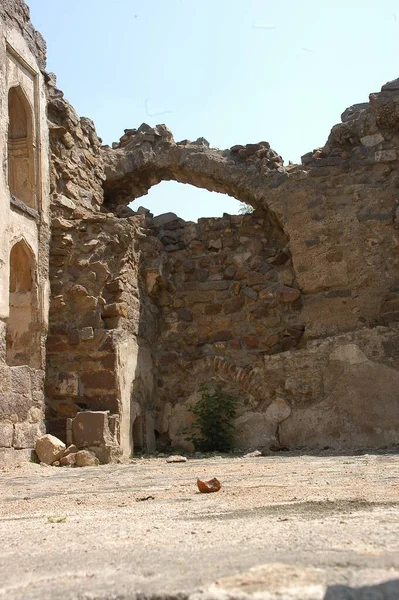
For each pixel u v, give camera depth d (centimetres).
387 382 1227
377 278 1359
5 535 434
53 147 1336
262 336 1395
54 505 586
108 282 1238
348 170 1413
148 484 721
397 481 612
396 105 1402
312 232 1397
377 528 368
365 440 1225
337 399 1252
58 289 1239
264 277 1427
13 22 1205
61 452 1043
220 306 1430
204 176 1508
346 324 1354
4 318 1078
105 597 259
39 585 287
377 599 228
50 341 1209
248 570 274
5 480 828
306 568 272
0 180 1106
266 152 1482
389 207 1385
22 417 1034
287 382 1291
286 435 1278
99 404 1168
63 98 1369
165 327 1437
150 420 1331
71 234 1270
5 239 1108
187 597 247
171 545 358
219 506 514
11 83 1198
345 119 1487
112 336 1189
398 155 1402
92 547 369
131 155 1527
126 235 1270
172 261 1464
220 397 1317
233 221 1474
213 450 1300
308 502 500
